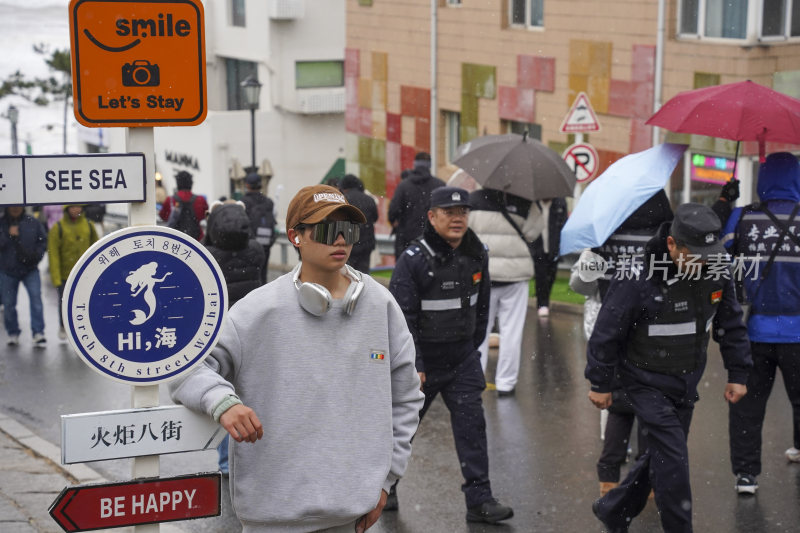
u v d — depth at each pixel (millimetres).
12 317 12156
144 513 3264
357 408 3449
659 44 16969
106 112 3135
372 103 25594
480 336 6289
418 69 23625
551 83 19438
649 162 6977
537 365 10109
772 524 6035
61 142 43500
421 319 6027
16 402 9586
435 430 8133
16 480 7031
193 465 7508
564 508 6340
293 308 3410
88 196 3111
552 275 12312
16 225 11914
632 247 6758
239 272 6766
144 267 3148
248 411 3180
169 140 38562
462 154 9000
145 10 3148
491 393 9117
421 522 6176
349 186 12898
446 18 22359
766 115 6527
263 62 36656
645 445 6199
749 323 6441
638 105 17531
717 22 16266
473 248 6066
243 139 36656
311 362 3404
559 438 7793
